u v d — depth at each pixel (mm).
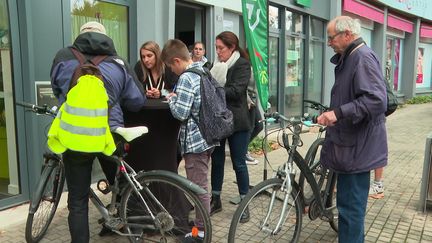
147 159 3494
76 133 2670
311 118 3062
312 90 11383
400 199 4797
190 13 8000
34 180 4371
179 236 3227
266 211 3064
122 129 2902
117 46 5453
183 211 3250
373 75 2719
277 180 3064
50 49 4469
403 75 18344
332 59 3037
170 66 3316
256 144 7426
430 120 12211
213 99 3207
